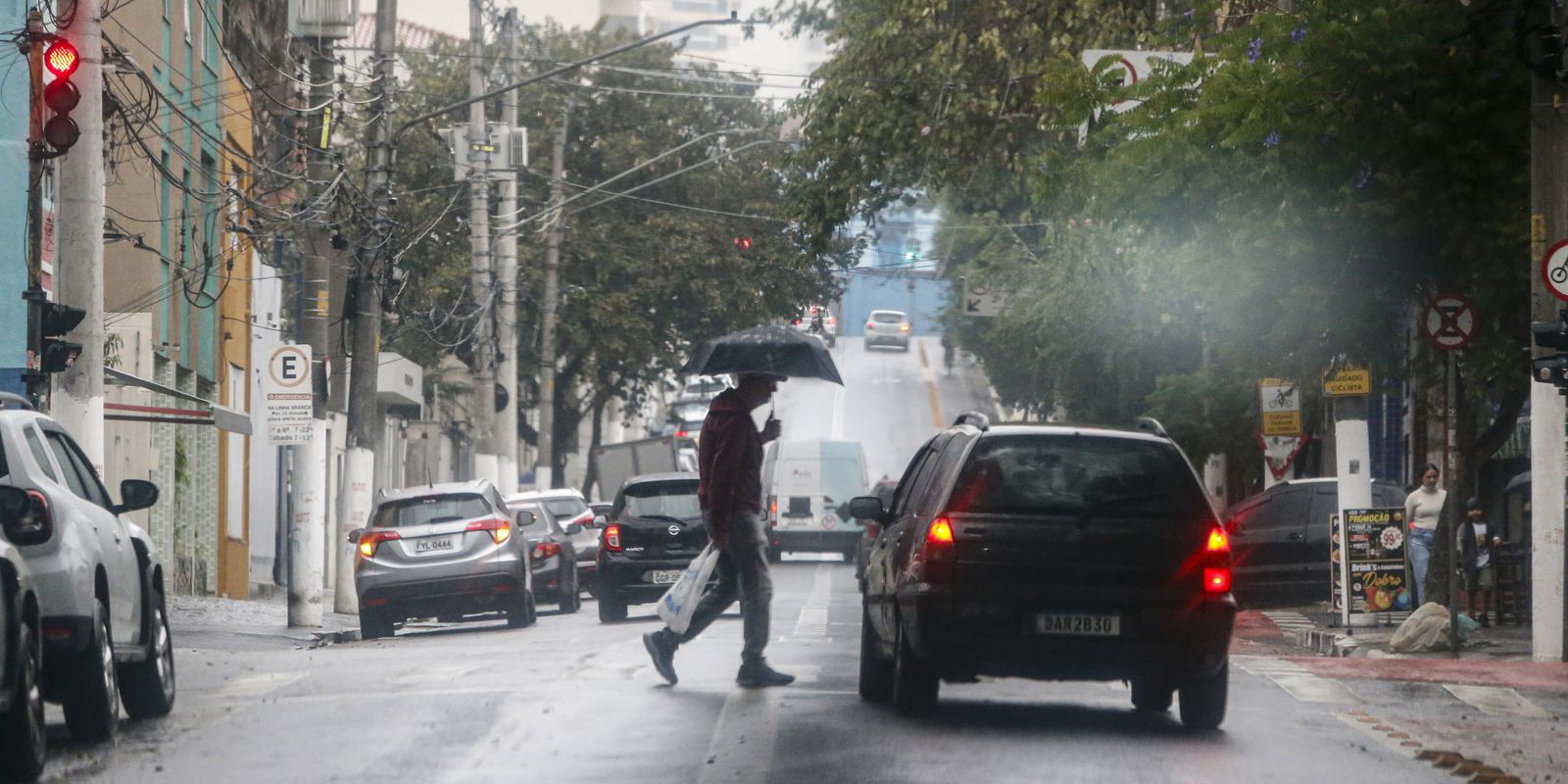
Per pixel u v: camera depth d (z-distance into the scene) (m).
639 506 49.78
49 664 19.45
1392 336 39.94
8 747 17.20
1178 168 38.91
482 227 77.19
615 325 106.88
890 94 59.34
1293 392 56.00
